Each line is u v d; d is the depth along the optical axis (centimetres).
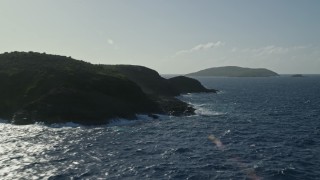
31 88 8481
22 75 9281
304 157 4725
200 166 4231
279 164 4347
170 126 7338
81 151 4950
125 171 3991
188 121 8131
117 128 6988
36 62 10631
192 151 5028
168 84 15462
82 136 6062
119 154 4803
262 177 3847
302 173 4000
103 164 4275
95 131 6588
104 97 8500
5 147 5109
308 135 6369
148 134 6381
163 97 11525
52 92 7962
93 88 8850
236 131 6775
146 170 4041
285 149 5191
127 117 7988
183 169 4094
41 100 7700
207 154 4844
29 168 4059
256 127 7306
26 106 7525
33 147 5147
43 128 6725
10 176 3756
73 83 8794
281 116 9219
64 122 7106
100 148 5159
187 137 6119
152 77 15175
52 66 10119
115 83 9281
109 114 7744
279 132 6694
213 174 3925
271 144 5553
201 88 18462
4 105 8106
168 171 4012
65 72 9350
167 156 4716
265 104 12494
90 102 7969
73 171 3959
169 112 9288
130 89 9350
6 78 9125
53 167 4112
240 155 4797
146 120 8162
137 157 4647
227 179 3759
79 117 7331
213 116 9100
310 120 8481
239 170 4084
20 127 6781
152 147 5275
